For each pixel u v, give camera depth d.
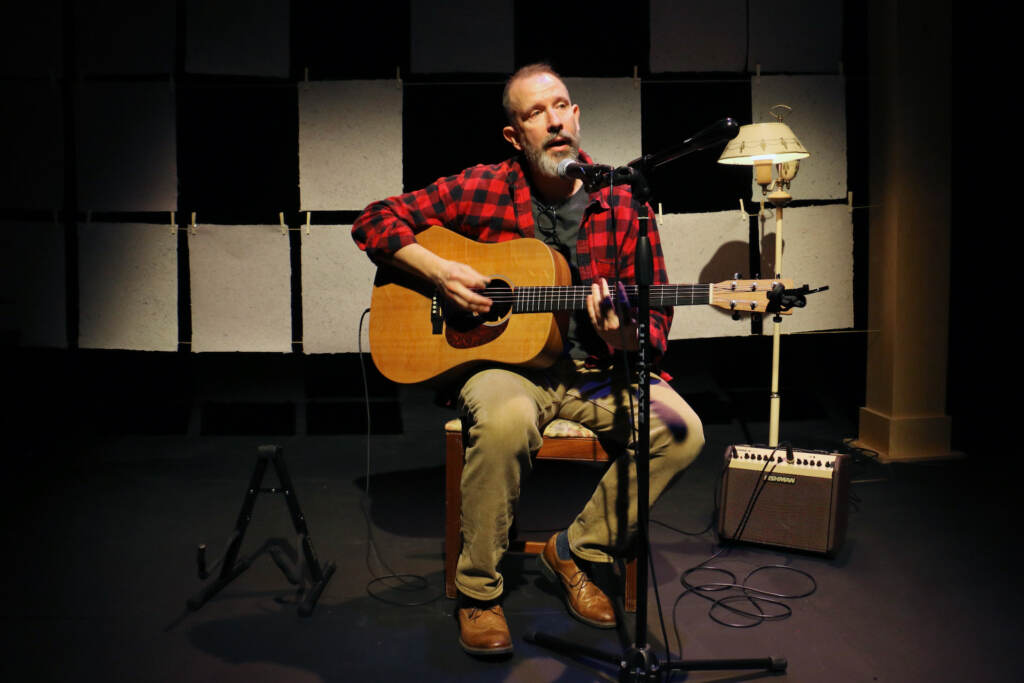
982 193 3.73
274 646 1.99
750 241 3.66
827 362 3.98
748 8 3.53
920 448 3.52
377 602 2.23
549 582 2.34
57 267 3.69
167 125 3.63
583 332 2.23
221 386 4.00
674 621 2.11
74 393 3.97
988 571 2.40
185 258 3.96
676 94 3.82
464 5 3.55
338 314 3.63
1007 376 3.77
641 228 1.63
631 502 2.08
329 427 4.00
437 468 3.47
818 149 3.56
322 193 3.61
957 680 1.82
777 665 1.84
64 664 1.90
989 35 3.65
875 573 2.39
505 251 2.14
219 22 3.56
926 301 3.47
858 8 3.79
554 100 2.12
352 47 3.85
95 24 3.61
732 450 2.62
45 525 2.80
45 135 3.66
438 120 3.85
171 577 2.38
